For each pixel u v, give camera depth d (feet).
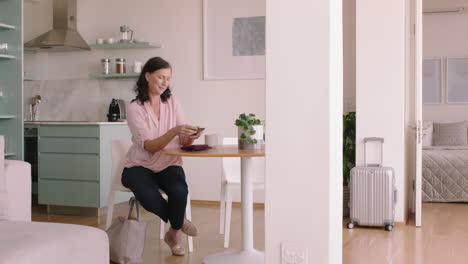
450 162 21.11
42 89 21.80
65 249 7.75
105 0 20.95
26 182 11.44
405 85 17.53
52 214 17.94
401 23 16.20
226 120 19.67
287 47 7.80
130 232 11.10
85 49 20.58
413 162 18.51
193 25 19.99
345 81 19.04
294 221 7.85
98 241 8.45
